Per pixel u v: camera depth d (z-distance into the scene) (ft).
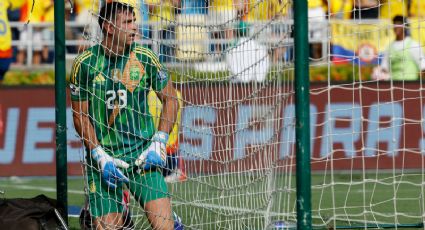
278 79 79.66
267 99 82.02
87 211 80.18
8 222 76.13
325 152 163.02
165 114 79.92
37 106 168.55
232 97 86.74
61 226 78.69
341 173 159.02
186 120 88.74
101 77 78.95
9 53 176.35
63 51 82.94
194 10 87.56
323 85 166.09
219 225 88.12
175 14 87.40
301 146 68.49
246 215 84.53
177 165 86.84
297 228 69.10
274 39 81.56
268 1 82.43
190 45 90.38
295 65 68.39
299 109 68.33
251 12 87.25
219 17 87.40
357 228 96.27
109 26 77.87
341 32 167.84
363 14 168.14
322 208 116.26
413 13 159.33
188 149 88.38
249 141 84.23
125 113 79.20
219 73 89.30
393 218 107.24
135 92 79.25
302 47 67.97
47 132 167.94
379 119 164.66
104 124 79.30
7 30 175.22
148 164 78.84
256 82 84.07
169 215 79.25
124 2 82.58
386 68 165.07
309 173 68.69
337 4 169.78
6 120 167.32
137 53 79.56
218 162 84.12
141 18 84.89
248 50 85.87
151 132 79.87
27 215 77.10
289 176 85.30
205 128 86.84
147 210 79.30
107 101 78.89
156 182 79.41
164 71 79.66
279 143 81.20
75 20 185.78
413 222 104.06
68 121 154.40
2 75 177.58
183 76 89.76
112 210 79.05
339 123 164.14
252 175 83.66
